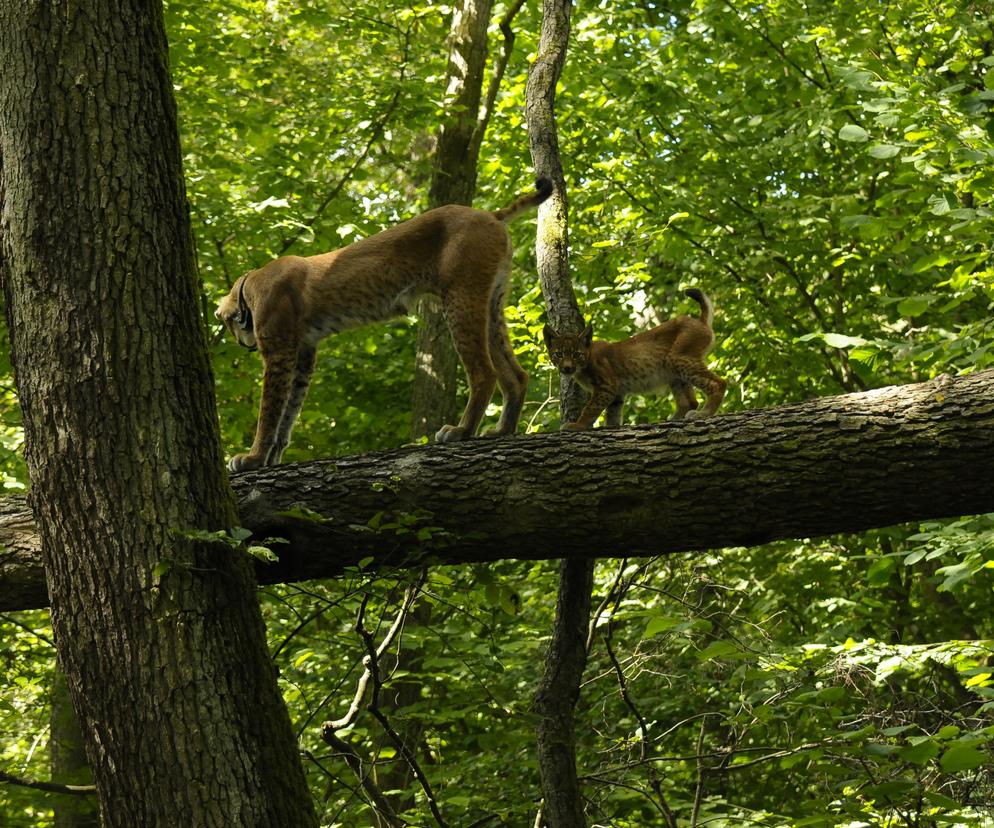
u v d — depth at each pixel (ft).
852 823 14.98
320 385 40.45
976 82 29.96
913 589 37.86
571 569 18.12
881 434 13.94
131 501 13.19
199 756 12.53
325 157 34.35
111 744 12.83
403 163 41.11
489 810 22.21
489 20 36.32
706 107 36.88
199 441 13.78
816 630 33.71
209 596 13.20
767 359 35.24
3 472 30.12
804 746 14.98
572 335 21.53
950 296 27.48
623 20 39.04
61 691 26.27
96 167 13.80
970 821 14.39
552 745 17.57
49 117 13.88
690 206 33.40
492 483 15.17
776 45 33.55
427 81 33.45
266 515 15.48
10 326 14.08
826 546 34.83
